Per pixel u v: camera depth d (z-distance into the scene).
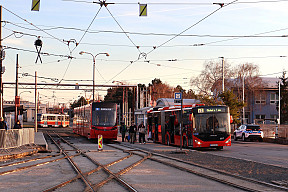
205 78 67.25
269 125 44.00
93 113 38.97
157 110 38.56
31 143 27.66
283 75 68.69
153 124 39.34
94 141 41.59
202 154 23.83
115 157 21.75
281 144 37.69
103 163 18.23
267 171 15.13
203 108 27.95
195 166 17.03
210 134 27.59
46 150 26.42
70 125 127.38
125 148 30.03
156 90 111.56
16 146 23.70
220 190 10.92
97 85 60.12
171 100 61.38
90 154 23.78
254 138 42.66
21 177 13.29
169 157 21.28
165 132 34.75
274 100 70.94
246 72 67.94
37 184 11.70
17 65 42.31
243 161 19.25
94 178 13.11
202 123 27.77
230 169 15.82
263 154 24.73
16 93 42.09
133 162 18.91
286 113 67.75
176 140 31.55
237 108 50.25
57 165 17.36
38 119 91.75
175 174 14.45
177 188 11.22
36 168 16.12
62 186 11.30
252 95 70.44
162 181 12.62
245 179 12.90
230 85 68.94
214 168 16.12
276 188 11.21
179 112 30.89
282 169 15.79
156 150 26.53
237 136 44.84
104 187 11.20
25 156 22.52
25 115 124.88
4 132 21.84
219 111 28.05
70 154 23.92
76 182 12.16
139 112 68.38
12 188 10.91
